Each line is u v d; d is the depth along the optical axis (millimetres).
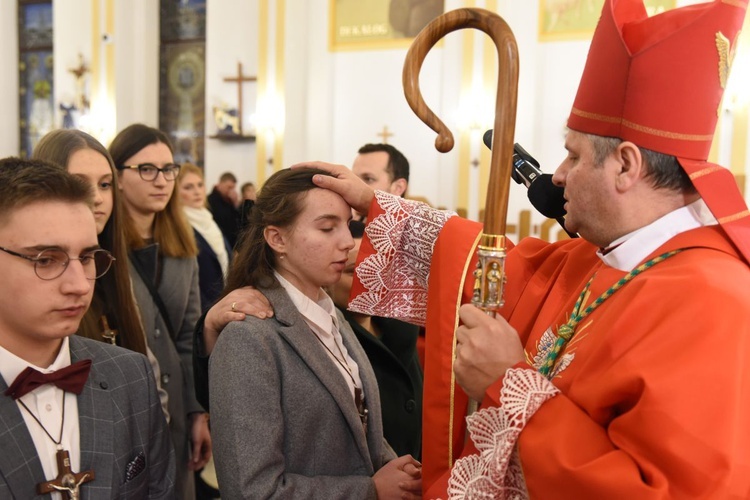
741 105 6480
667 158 1145
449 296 1490
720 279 1046
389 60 7914
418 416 2023
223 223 5480
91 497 1253
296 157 8109
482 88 7383
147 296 2199
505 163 1176
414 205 1648
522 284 1534
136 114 9008
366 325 2061
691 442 923
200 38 8992
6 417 1190
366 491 1395
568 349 1206
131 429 1373
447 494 1218
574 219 1248
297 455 1395
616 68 1144
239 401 1325
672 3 6707
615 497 935
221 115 8609
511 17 7309
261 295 1479
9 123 9625
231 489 1297
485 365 1149
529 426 1071
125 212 2334
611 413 1049
